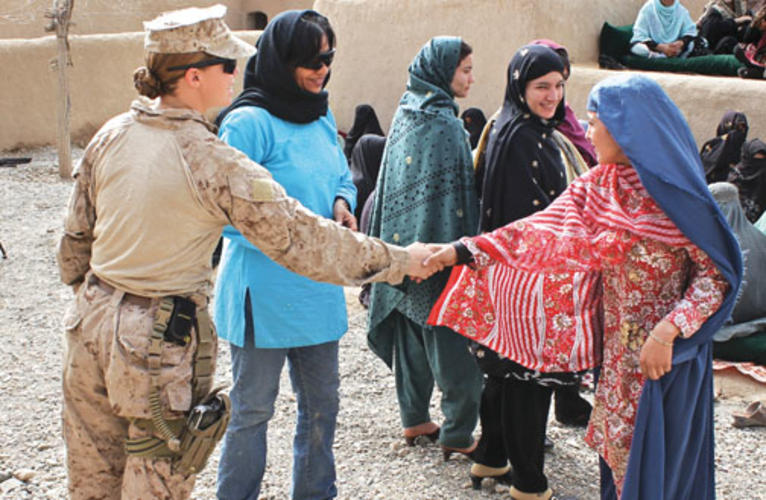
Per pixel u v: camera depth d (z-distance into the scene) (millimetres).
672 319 2627
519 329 3174
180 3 16422
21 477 3783
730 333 5215
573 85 8969
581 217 2885
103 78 13430
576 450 4117
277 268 3035
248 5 17156
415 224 3699
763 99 7859
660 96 2658
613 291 2852
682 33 9742
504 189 3471
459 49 3715
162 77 2430
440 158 3666
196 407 2373
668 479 2789
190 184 2346
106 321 2377
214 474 3848
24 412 4504
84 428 2504
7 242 7980
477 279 3230
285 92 3082
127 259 2365
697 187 2602
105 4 15984
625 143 2629
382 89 10805
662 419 2693
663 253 2707
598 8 9977
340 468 3953
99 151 2453
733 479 3896
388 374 5109
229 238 3018
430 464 3977
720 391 4871
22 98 13164
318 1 11414
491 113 9820
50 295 6531
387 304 3828
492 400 3598
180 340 2379
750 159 6762
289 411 4566
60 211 9242
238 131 2973
